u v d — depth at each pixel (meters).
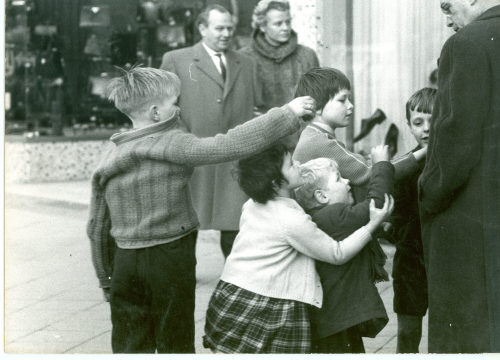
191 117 5.79
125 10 9.10
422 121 3.97
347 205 3.47
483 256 3.40
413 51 5.90
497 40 3.31
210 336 3.39
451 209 3.45
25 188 8.41
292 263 3.38
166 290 3.48
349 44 6.04
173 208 3.46
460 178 3.36
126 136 3.47
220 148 3.37
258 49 6.02
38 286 5.31
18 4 8.68
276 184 3.39
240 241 3.43
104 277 3.71
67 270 5.61
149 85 3.53
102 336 4.56
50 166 9.06
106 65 9.21
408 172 3.84
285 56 5.98
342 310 3.40
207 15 5.76
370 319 3.41
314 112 3.47
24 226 6.57
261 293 3.34
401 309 3.99
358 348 3.55
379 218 3.42
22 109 8.94
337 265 3.41
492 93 3.32
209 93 5.77
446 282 3.49
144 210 3.46
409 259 3.95
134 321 3.54
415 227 3.91
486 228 3.38
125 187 3.46
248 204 3.50
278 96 5.98
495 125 3.32
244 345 3.32
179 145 3.41
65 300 5.06
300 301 3.34
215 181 5.61
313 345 3.45
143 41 9.10
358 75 5.99
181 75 5.78
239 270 3.39
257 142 3.36
